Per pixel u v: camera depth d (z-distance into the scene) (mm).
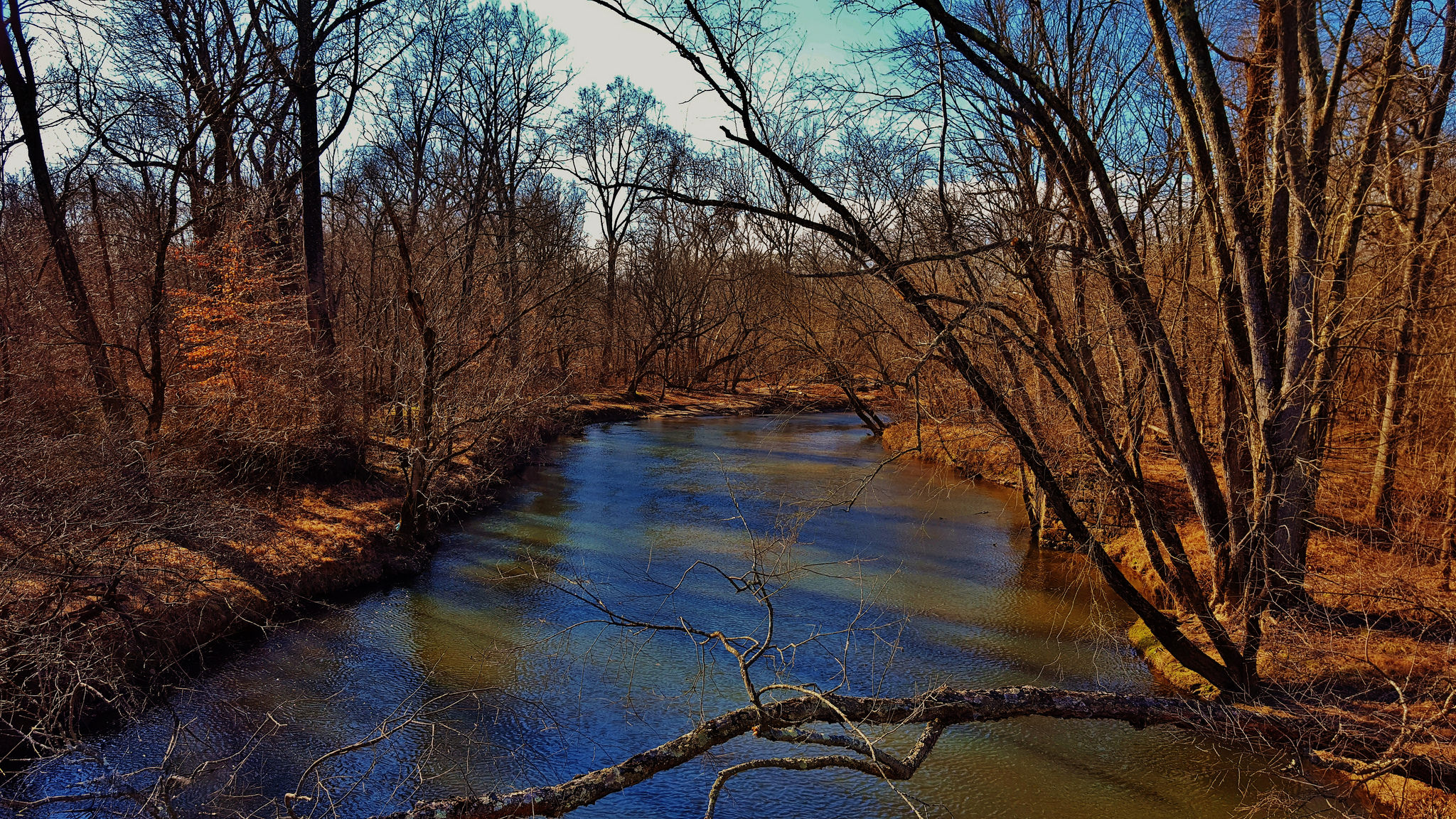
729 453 27109
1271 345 8727
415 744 8703
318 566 12852
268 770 8125
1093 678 10445
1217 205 9273
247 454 14891
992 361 11211
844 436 31719
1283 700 8500
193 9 19359
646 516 18438
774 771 8492
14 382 13664
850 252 8805
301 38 18141
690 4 7402
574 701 9727
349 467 17281
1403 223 10164
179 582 10781
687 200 7812
